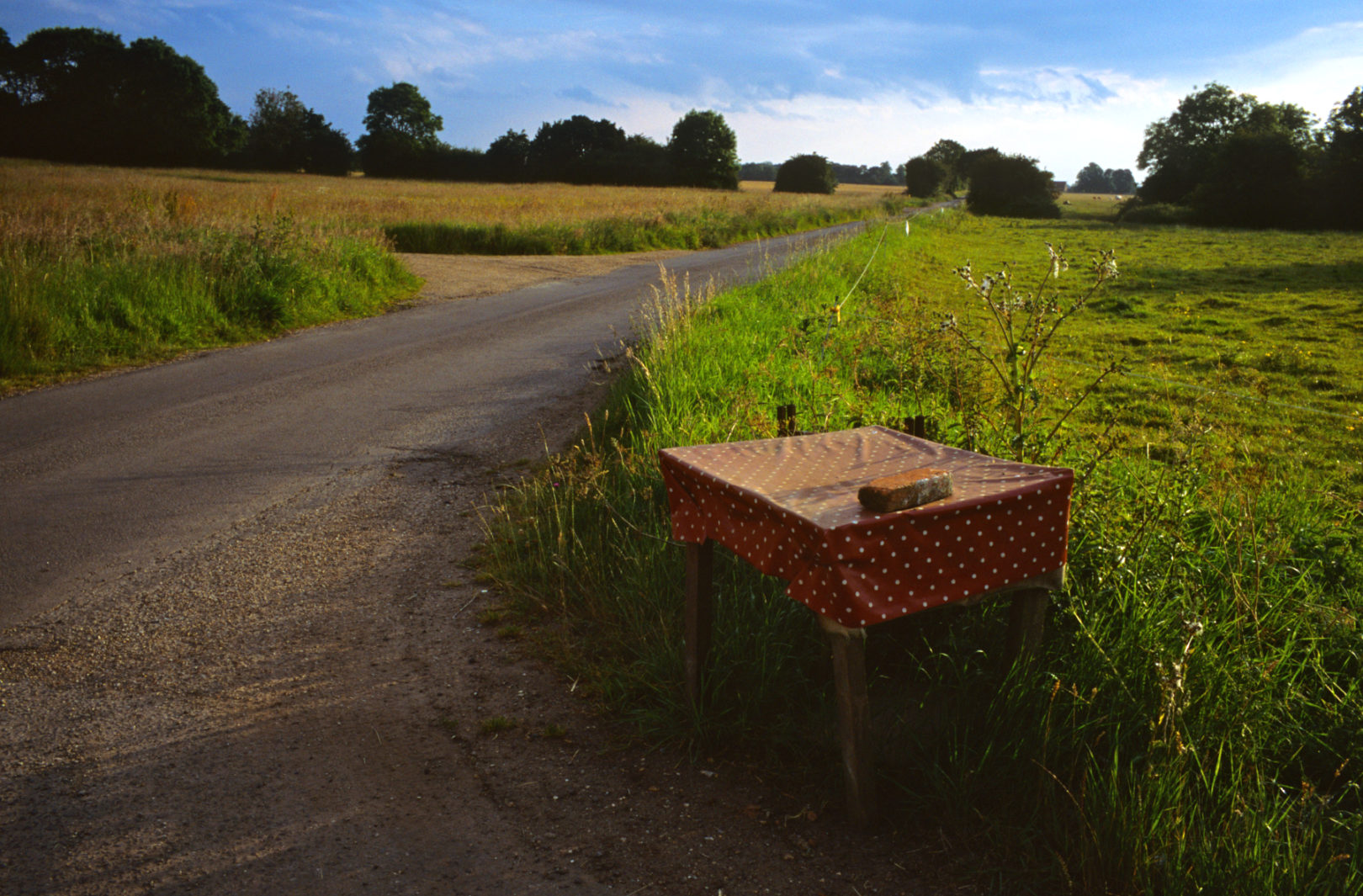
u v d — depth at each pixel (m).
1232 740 2.48
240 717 3.02
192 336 10.59
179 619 3.80
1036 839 2.26
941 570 2.30
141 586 4.15
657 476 4.68
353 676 3.29
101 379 8.70
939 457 2.82
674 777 2.64
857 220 48.88
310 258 13.71
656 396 6.16
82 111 81.06
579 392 8.21
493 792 2.59
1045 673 2.66
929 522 2.25
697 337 7.98
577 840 2.37
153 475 5.81
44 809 2.51
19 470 5.90
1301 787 2.43
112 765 2.74
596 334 11.52
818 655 3.04
